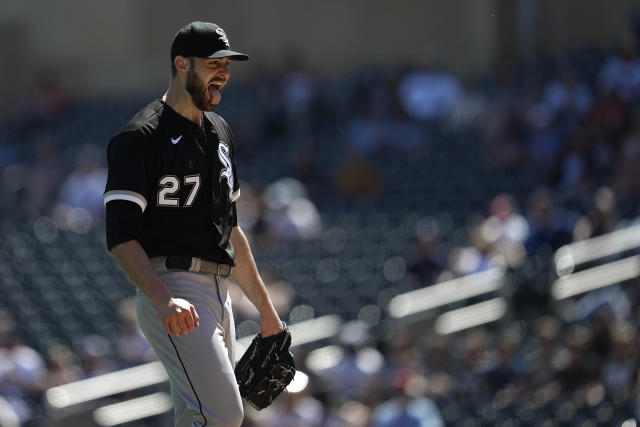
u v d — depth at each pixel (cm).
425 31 6650
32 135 6550
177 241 1163
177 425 1212
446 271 3572
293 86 5531
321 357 2817
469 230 4206
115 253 1112
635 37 5103
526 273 2870
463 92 5303
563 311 2875
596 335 2692
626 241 3062
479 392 2783
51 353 3847
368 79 5947
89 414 2408
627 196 3831
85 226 4706
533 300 2820
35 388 3180
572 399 2667
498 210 3588
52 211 5062
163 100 1177
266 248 4306
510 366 2786
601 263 3067
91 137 6309
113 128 6394
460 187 4638
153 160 1144
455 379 2812
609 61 5291
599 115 4438
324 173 5059
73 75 7481
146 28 7338
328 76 6856
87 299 4356
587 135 4259
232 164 1227
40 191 5409
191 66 1138
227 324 1212
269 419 2627
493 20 6325
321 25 7019
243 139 5300
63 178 5550
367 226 4456
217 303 1187
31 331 4197
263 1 7131
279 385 1263
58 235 4662
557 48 6162
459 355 2888
